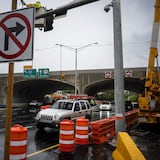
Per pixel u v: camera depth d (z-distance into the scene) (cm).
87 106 1517
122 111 866
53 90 8175
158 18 1319
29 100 7125
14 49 338
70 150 769
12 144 518
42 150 811
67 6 934
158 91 1262
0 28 354
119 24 905
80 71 5078
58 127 1201
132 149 318
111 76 4772
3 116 2433
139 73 4425
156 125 1308
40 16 995
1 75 5669
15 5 379
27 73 5084
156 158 696
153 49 1323
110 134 1035
